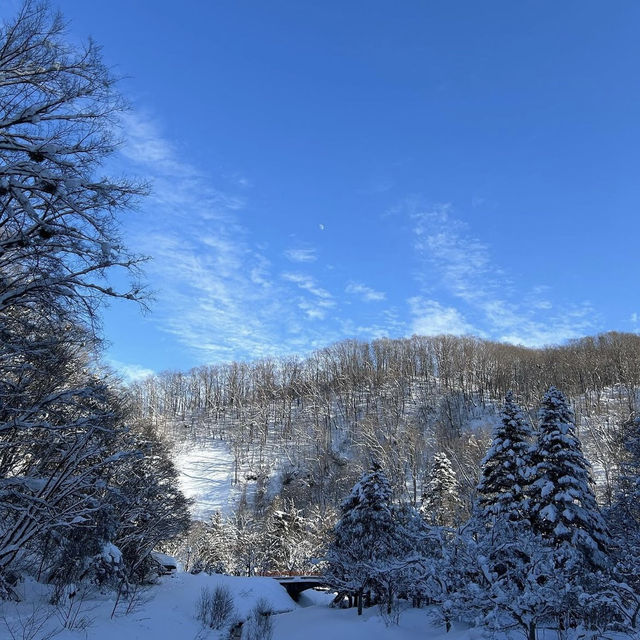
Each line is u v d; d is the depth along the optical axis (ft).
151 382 420.77
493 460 83.46
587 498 73.36
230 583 122.11
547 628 47.96
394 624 65.16
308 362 450.30
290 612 107.45
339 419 351.05
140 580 97.14
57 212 34.47
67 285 35.99
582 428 241.55
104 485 40.60
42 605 48.37
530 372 351.05
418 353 430.20
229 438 355.36
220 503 268.62
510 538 52.08
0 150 31.76
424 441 269.64
